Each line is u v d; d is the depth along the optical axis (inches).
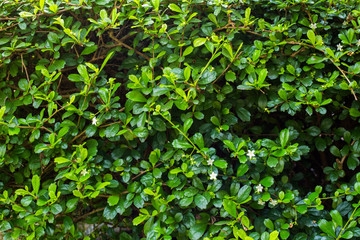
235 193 22.3
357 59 24.9
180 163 23.6
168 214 22.7
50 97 23.3
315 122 26.3
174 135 24.0
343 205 22.7
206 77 22.5
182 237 23.2
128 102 23.3
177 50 24.5
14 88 25.1
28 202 22.2
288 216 22.4
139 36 25.6
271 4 26.1
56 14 25.1
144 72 22.7
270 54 23.8
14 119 23.1
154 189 22.5
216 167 22.5
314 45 23.9
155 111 22.8
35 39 25.5
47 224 23.4
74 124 23.3
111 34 25.4
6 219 23.7
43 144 22.8
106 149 25.0
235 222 21.5
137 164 24.2
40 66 23.8
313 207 22.4
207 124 24.0
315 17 24.9
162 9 26.1
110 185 22.6
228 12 24.2
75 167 22.1
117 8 25.2
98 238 28.6
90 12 26.2
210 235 21.8
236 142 23.1
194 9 25.9
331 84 22.9
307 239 22.7
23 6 25.5
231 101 25.0
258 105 25.0
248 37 26.5
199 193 22.3
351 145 24.7
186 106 22.4
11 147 24.1
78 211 27.2
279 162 22.5
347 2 26.1
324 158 29.7
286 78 24.0
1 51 24.6
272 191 22.8
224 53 23.2
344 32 25.2
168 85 22.2
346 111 24.9
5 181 25.3
